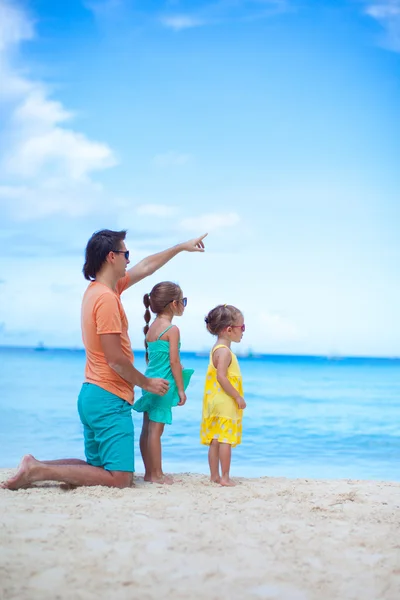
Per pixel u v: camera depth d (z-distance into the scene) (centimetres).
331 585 263
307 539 320
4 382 2522
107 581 259
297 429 1305
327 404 2034
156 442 478
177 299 496
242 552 298
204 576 268
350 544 314
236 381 491
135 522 339
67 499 388
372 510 390
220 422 480
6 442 1003
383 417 1599
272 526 343
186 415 1396
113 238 467
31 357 5250
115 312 441
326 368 5078
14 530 318
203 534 322
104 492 411
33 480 419
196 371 3622
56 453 898
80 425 1230
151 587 255
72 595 245
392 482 509
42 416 1390
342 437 1177
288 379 3578
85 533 317
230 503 398
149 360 497
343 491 457
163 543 306
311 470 800
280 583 264
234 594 252
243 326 507
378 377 3816
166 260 527
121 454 438
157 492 426
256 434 1215
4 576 259
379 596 254
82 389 454
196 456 859
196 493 426
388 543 317
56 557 282
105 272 468
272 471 780
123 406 447
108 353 438
